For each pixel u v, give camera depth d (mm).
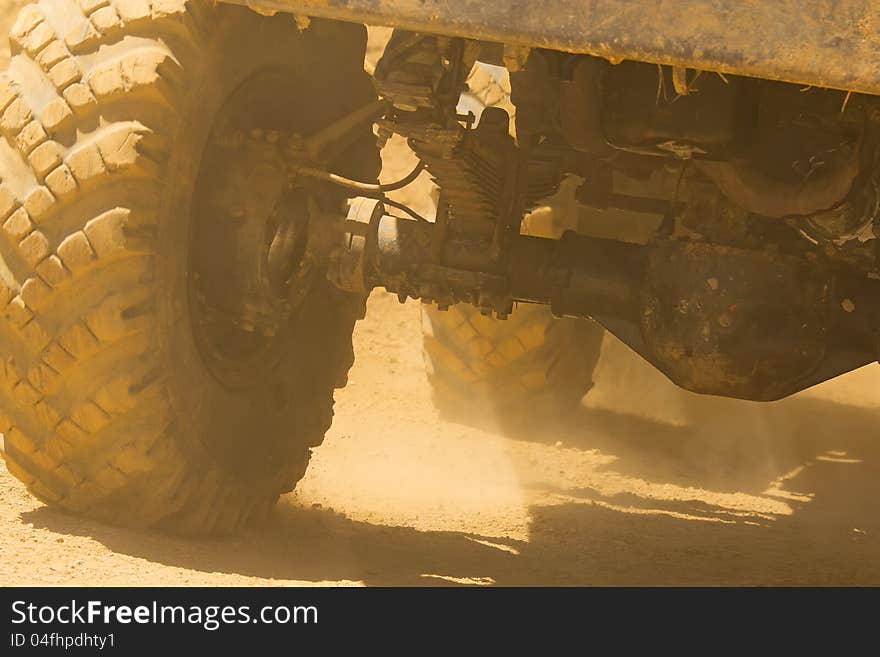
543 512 29531
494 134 23016
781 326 22219
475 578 21875
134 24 20047
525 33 16922
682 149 21156
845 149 21312
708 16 16484
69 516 21406
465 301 23359
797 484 36406
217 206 21703
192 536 21891
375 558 22641
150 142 19703
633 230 35750
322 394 26078
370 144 26766
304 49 23672
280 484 24641
